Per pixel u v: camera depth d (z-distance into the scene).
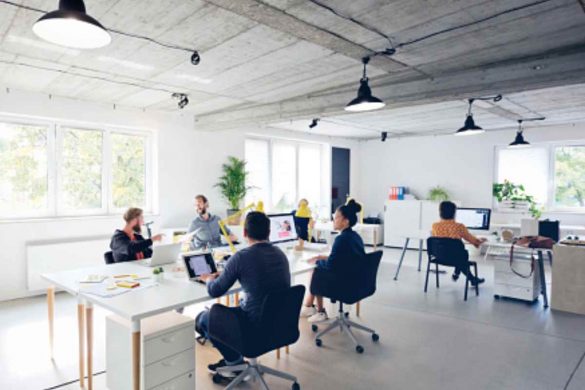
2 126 4.43
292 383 2.57
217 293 2.28
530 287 4.34
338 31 2.71
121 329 2.19
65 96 4.68
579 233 6.25
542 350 3.12
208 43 3.01
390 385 2.57
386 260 6.75
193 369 2.24
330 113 4.66
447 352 3.08
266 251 2.32
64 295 4.57
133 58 3.36
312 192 8.51
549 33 2.77
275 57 3.33
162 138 5.62
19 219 4.52
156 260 3.03
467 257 4.44
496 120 6.32
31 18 2.56
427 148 8.27
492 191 7.45
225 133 6.45
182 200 5.86
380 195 9.00
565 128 6.70
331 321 3.72
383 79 3.97
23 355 2.99
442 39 2.87
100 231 5.02
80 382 2.56
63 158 4.86
